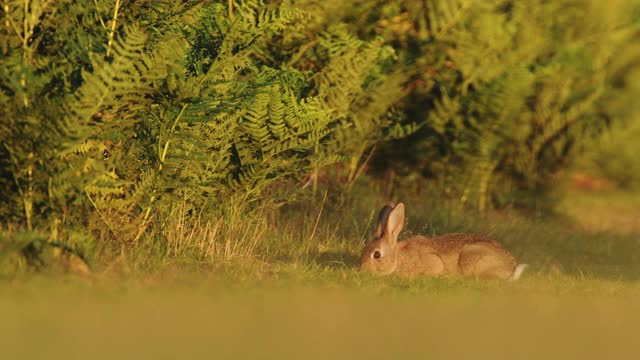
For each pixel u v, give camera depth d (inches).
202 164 607.8
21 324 393.4
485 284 564.4
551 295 534.6
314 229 685.3
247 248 605.6
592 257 734.5
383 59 783.1
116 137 547.2
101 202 560.4
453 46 834.8
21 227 523.5
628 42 887.1
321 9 768.3
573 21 866.8
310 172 751.7
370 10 810.2
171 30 580.4
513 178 886.4
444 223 775.7
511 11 850.8
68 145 518.3
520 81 833.5
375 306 468.4
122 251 537.3
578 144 888.3
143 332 385.7
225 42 585.3
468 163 853.2
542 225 828.6
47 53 554.6
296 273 547.2
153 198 572.1
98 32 554.6
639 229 855.1
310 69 761.6
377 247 585.6
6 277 482.9
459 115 845.2
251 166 634.8
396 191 864.9
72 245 520.4
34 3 533.6
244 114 619.8
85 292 458.0
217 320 414.3
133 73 541.3
